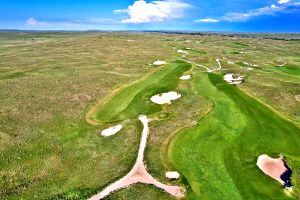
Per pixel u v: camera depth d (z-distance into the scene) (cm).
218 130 4391
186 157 3788
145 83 6644
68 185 3400
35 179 3519
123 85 6588
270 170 3559
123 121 4859
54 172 3638
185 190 3241
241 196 3164
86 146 4203
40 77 7419
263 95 5725
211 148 3953
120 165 3709
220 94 5800
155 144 4100
